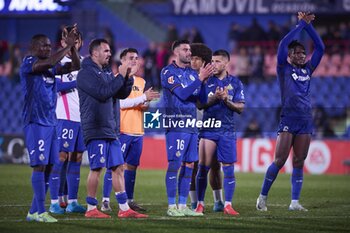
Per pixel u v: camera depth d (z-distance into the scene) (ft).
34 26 217.97
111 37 209.87
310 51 202.18
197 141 86.79
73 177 91.04
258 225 78.18
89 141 81.82
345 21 207.41
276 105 198.08
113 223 77.56
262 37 207.21
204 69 83.82
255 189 126.00
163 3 224.74
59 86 91.25
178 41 86.28
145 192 119.14
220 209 93.66
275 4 208.33
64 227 74.18
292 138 95.50
